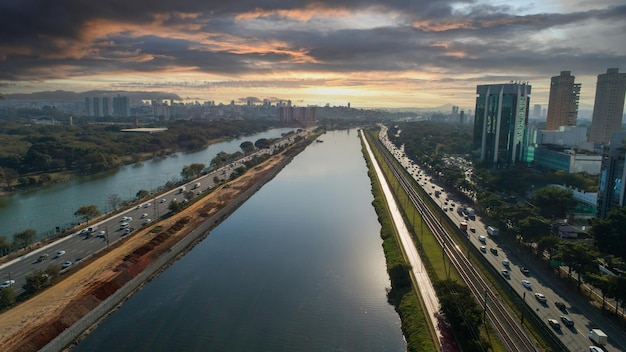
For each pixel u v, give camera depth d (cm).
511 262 17575
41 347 12181
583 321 12862
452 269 17112
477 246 19412
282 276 18038
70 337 13112
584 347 11512
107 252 18675
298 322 14375
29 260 17975
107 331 13788
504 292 15000
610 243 17462
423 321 13438
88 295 14800
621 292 12769
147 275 17700
